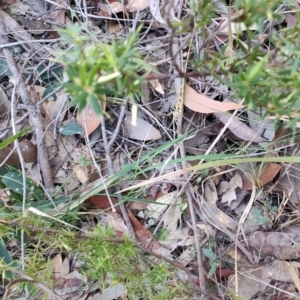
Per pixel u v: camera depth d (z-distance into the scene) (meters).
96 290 0.50
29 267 0.39
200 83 0.50
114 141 0.52
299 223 0.50
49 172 0.51
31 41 0.50
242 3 0.27
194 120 0.51
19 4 0.55
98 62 0.22
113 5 0.53
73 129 0.51
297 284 0.48
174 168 0.51
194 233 0.49
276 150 0.48
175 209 0.51
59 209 0.48
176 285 0.42
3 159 0.51
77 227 0.49
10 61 0.50
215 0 0.45
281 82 0.27
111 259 0.38
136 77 0.25
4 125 0.53
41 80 0.53
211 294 0.46
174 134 0.51
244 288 0.49
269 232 0.50
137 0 0.52
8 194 0.51
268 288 0.50
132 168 0.48
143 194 0.51
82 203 0.50
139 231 0.50
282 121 0.49
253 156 0.50
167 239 0.50
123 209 0.50
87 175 0.52
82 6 0.53
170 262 0.43
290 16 0.47
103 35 0.52
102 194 0.50
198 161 0.51
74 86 0.21
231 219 0.51
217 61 0.29
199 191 0.51
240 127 0.50
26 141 0.52
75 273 0.49
